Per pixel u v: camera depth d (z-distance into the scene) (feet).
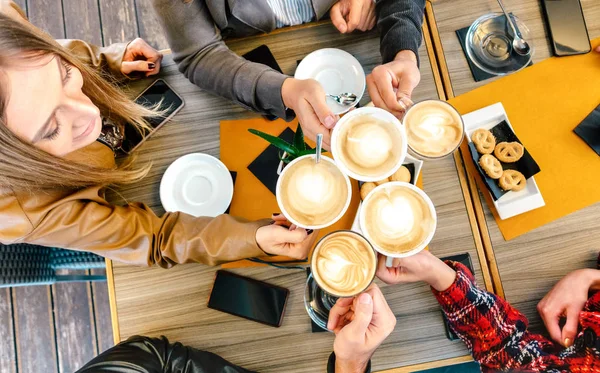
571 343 3.24
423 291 3.46
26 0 6.50
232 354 3.47
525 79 3.68
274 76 3.46
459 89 3.73
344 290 2.78
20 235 3.05
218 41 3.70
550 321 3.29
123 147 3.78
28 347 6.09
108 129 3.65
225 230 3.33
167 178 3.66
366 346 2.81
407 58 3.46
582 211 3.47
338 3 3.73
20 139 2.62
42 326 6.12
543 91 3.66
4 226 3.00
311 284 3.52
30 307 6.14
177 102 3.82
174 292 3.56
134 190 3.73
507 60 3.72
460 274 3.22
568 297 3.25
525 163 3.46
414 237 2.84
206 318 3.52
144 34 6.43
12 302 6.13
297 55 3.86
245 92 3.51
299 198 2.92
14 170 2.73
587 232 3.45
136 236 3.32
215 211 3.60
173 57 3.75
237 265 3.58
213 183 3.64
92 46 3.98
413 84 3.34
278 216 3.35
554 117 3.61
